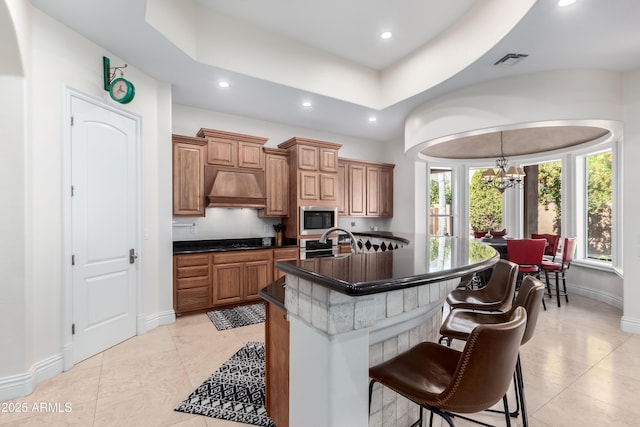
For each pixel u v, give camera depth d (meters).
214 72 3.23
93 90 2.71
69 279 2.51
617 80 3.16
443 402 1.00
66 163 2.49
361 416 1.09
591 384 2.27
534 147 4.89
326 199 4.98
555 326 3.44
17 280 2.12
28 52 2.16
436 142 4.06
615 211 4.18
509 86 3.25
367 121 4.96
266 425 1.83
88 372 2.44
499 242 4.63
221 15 3.14
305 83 3.68
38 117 2.29
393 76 4.12
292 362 1.28
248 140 4.47
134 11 2.31
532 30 2.45
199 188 4.04
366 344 1.10
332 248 5.00
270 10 3.07
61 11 2.31
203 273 3.86
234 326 3.45
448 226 6.31
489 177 5.03
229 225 4.66
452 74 3.25
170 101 3.52
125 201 3.06
